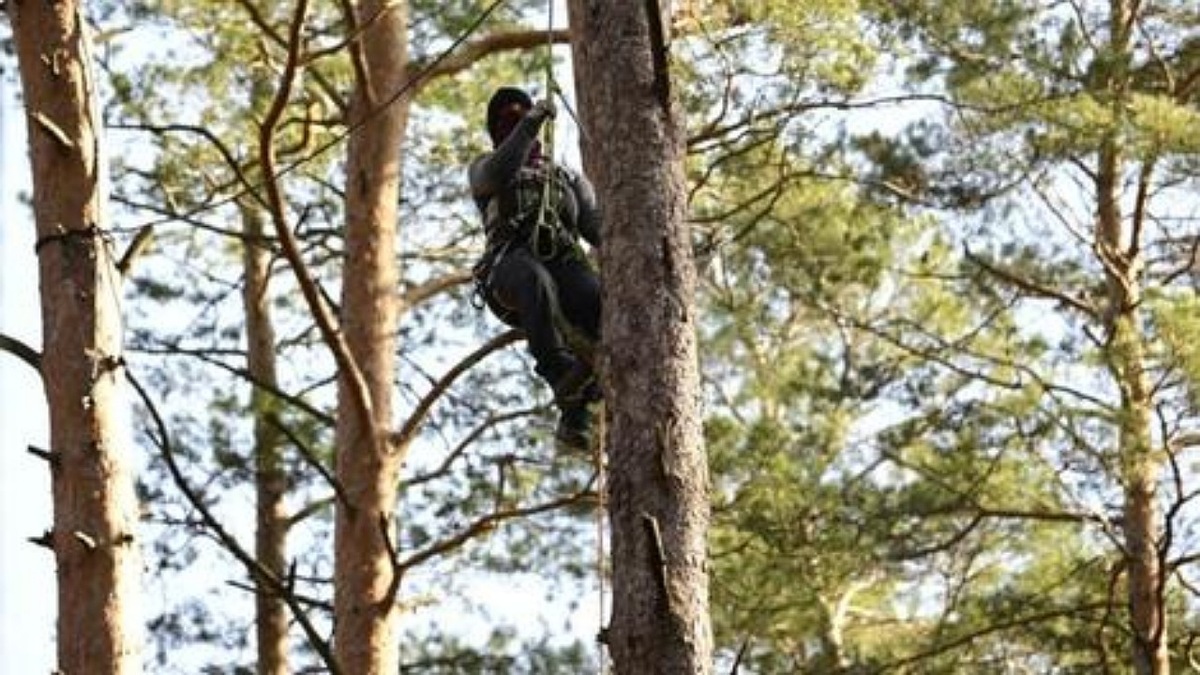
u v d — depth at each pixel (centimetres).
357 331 1420
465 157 1752
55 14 1042
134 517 998
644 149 693
